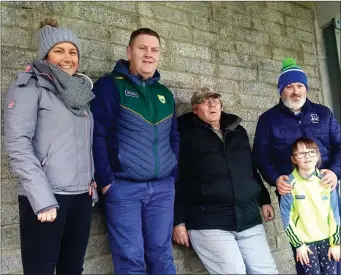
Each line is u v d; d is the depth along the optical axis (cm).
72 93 165
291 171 243
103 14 247
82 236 170
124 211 196
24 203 159
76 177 164
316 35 377
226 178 233
